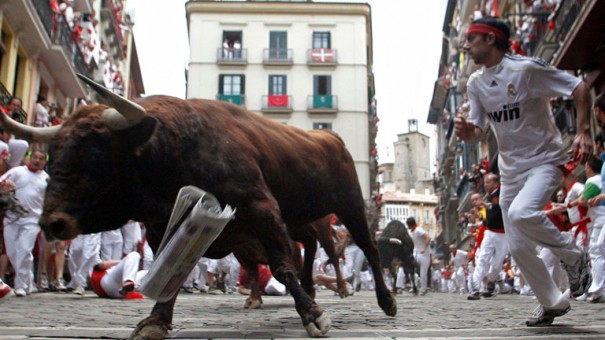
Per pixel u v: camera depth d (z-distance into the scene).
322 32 43.28
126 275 8.18
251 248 6.80
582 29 13.05
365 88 42.59
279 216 3.85
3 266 8.83
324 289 17.80
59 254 9.93
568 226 8.30
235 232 3.93
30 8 17.59
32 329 3.84
